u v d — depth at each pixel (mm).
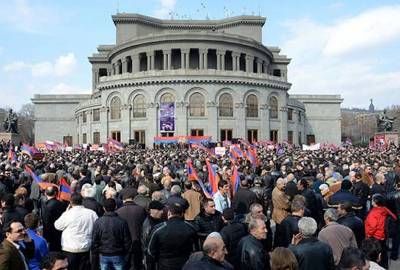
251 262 8055
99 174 16938
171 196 11836
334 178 17500
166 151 48938
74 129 101125
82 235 10656
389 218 11578
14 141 75000
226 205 13836
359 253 6215
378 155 35375
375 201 11594
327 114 104875
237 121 74750
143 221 11477
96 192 15641
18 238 7691
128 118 75375
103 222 10234
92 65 106312
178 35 83000
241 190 13633
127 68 91375
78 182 15617
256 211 10047
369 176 18219
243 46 88688
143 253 11227
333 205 12250
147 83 74062
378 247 7285
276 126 80062
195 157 34531
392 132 84438
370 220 11469
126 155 39531
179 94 73250
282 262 6664
